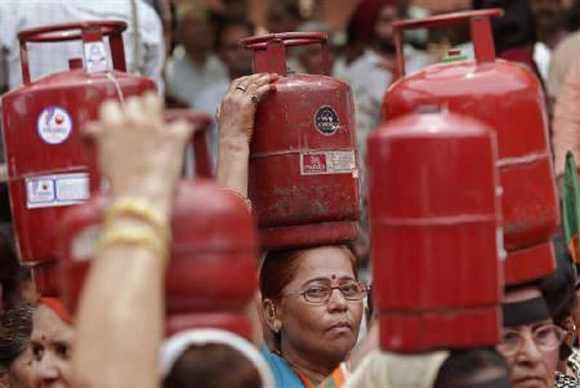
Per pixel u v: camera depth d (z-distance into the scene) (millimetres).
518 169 6109
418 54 14953
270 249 7543
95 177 6227
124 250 4477
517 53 12586
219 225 4723
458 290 5027
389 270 5043
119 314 4426
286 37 7566
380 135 5031
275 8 18609
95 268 4484
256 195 7410
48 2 10461
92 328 4434
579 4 16297
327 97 7410
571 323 7285
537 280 6371
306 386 7785
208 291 4730
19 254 6434
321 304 7699
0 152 9906
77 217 4762
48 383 6734
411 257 5012
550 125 12672
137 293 4445
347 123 7477
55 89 6238
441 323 5051
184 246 4703
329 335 7711
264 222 7422
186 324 4781
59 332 6719
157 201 4516
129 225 4492
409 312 5055
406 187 5000
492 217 5039
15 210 6371
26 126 6281
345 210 7457
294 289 7707
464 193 5004
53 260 6328
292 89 7367
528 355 6301
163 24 11609
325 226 7488
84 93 6227
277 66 7547
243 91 7316
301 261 7691
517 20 12562
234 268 4742
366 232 11594
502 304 6164
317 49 14789
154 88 6336
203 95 15461
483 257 5035
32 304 7621
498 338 5094
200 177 5020
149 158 4539
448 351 5254
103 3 10609
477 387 5285
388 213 5027
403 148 4992
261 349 7734
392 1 15156
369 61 14844
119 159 4535
